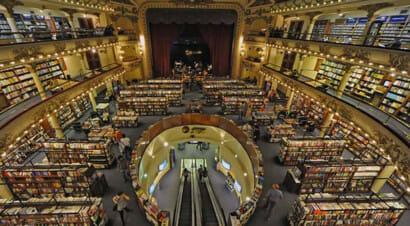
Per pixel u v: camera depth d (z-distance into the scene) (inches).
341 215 232.2
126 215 264.4
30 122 320.2
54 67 493.0
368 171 293.6
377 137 285.7
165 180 528.4
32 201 233.5
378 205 237.6
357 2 335.6
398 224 275.1
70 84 440.8
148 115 520.4
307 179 297.0
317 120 476.4
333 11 408.5
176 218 348.2
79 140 332.8
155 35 746.2
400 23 350.3
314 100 434.6
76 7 448.8
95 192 286.0
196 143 669.9
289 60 635.5
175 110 548.1
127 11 626.2
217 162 588.1
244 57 748.6
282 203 289.1
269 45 613.3
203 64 940.0
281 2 550.9
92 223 229.3
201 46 909.2
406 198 313.4
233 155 485.1
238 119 505.7
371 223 241.3
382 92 377.7
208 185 505.0
